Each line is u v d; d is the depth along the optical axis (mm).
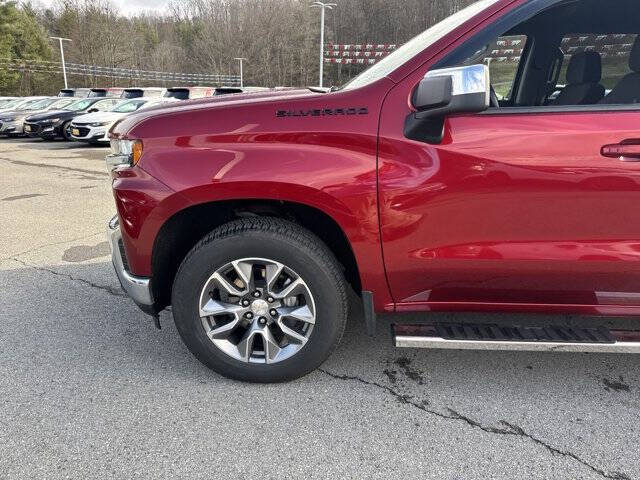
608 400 2211
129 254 2180
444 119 1899
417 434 1992
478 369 2461
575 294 2078
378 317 2926
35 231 5047
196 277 2135
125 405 2170
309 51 62781
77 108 16766
